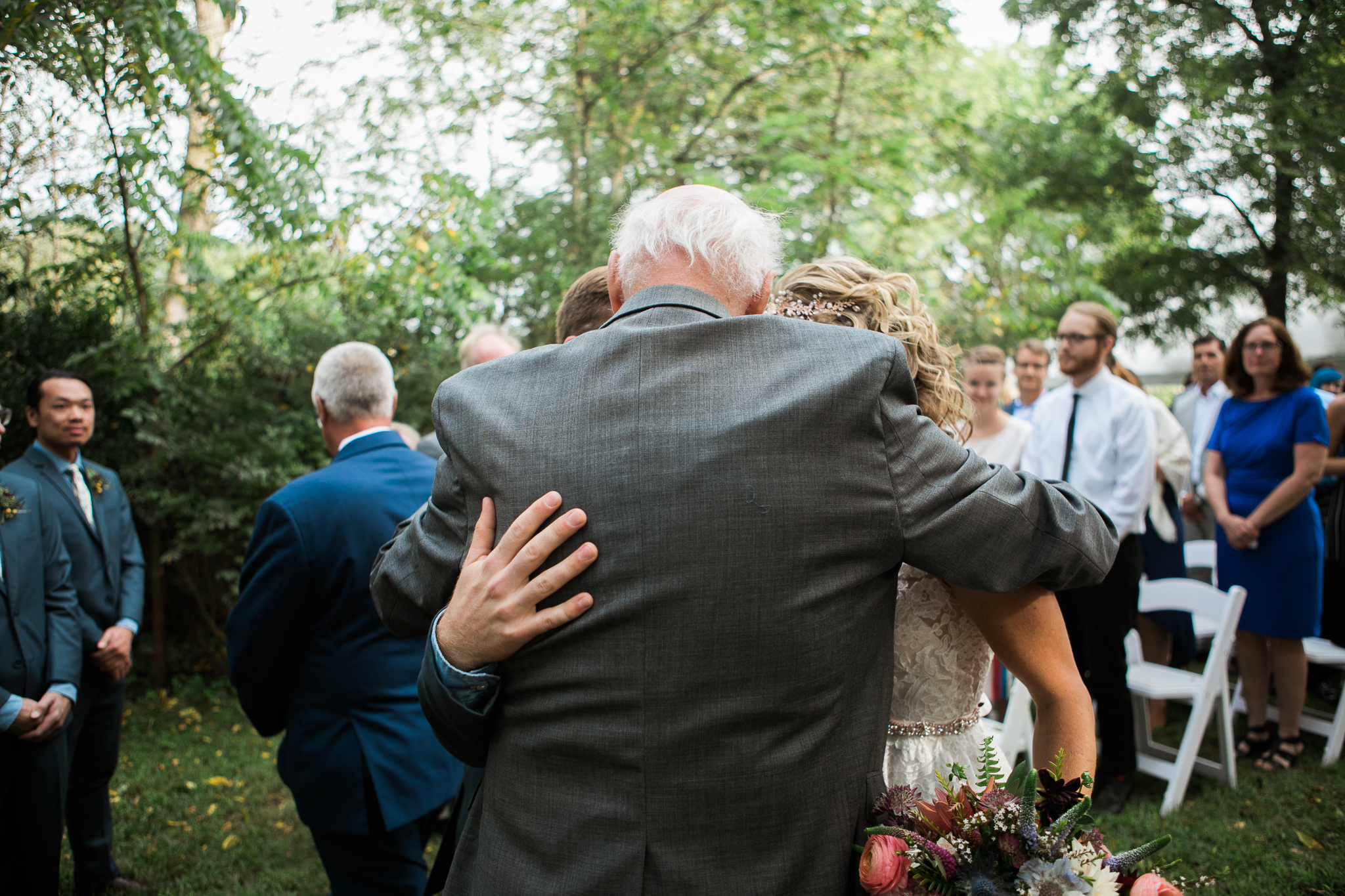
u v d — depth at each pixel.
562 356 1.08
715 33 6.67
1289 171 9.30
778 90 6.64
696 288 1.12
